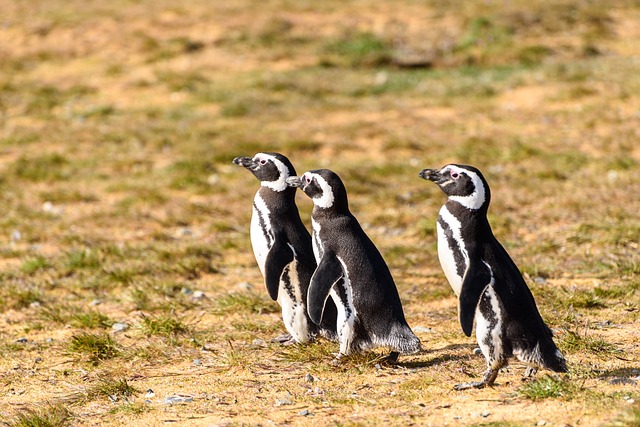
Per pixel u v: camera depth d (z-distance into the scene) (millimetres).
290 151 34750
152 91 44781
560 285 19719
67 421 13438
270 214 16625
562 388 13000
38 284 21938
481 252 13500
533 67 44656
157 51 50312
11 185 32375
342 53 49656
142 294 20562
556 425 11828
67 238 25891
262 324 18250
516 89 41094
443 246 13812
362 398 13531
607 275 20422
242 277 22375
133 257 24016
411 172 31531
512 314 13188
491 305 13250
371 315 14695
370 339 14891
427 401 13258
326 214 15031
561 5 53156
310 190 15141
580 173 29891
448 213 13805
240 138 36188
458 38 50031
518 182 29469
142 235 26641
